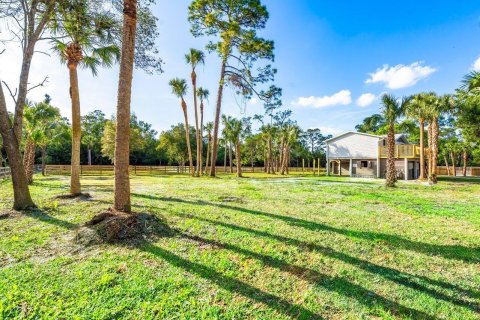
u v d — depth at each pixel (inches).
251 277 132.5
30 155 589.0
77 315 99.2
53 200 327.0
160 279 126.8
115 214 208.4
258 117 1612.9
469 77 456.8
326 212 290.8
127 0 221.5
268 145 1605.6
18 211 263.9
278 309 106.1
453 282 129.6
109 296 112.2
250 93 856.3
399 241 190.7
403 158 979.3
